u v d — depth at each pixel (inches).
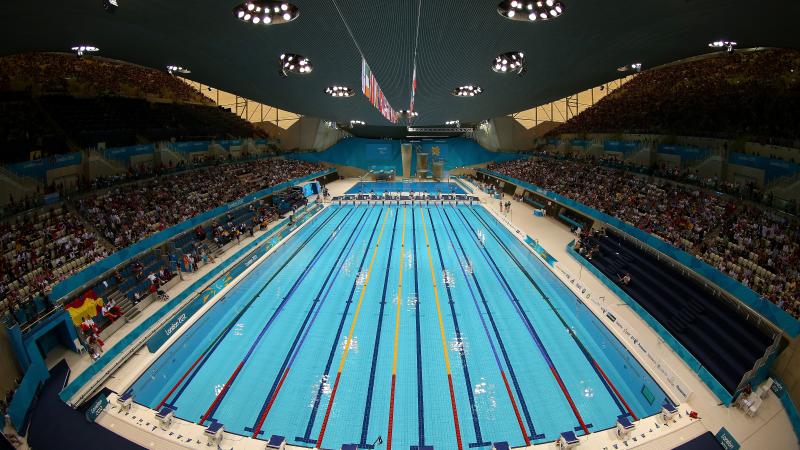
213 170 1085.8
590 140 1227.9
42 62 1112.2
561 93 989.8
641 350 423.5
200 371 434.9
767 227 546.0
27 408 341.1
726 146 746.8
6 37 488.4
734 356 408.5
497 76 685.3
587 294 561.3
